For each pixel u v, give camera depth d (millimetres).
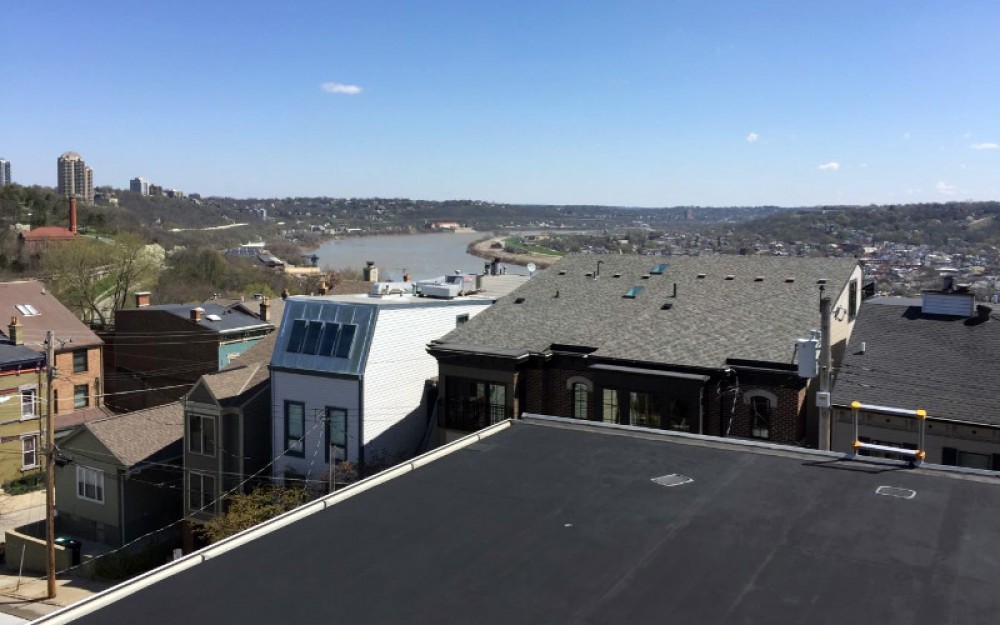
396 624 8898
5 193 156375
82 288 81375
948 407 23516
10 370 44812
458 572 10312
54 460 37062
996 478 14312
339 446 32781
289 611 9195
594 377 28328
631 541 11391
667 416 27047
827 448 19438
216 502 33906
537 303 34062
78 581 33156
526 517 12375
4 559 36406
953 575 10188
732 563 10602
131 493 36625
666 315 30844
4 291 56188
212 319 56656
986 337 25781
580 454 16047
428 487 13883
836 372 26969
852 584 9930
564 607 9320
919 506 12844
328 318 33656
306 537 11531
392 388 33594
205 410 34438
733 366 26516
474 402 30672
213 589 9789
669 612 9195
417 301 35500
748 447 16531
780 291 31062
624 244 179875
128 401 57688
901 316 27812
